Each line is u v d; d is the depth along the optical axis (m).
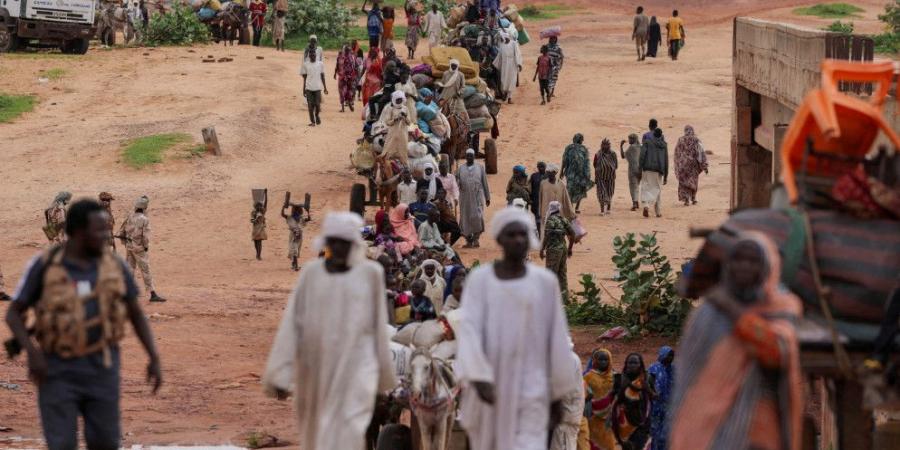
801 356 12.09
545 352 14.09
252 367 30.98
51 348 13.96
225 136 66.56
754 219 12.65
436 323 19.09
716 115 74.69
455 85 56.94
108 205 41.34
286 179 60.78
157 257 48.03
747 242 11.22
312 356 15.24
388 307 22.81
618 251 35.38
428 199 47.59
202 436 23.89
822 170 12.92
